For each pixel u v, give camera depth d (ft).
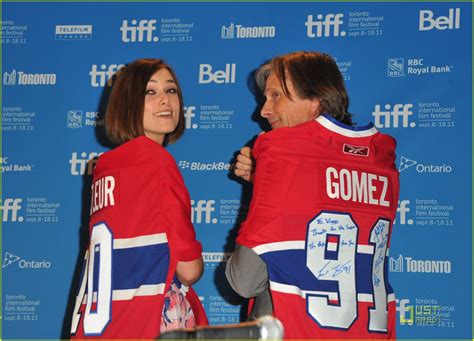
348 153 8.86
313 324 8.28
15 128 13.62
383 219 8.93
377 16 13.00
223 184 13.14
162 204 9.24
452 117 12.61
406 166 12.62
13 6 13.88
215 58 13.39
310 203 8.53
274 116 9.67
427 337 12.23
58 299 13.19
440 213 12.44
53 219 13.38
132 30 13.66
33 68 13.73
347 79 12.94
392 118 12.75
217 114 13.28
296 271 8.39
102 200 9.65
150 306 9.02
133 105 9.99
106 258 9.31
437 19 12.84
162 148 9.54
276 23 13.32
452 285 12.28
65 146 13.52
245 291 8.64
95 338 9.07
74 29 13.75
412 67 12.80
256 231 8.50
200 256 9.44
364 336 8.45
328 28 13.14
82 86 13.65
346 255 8.56
